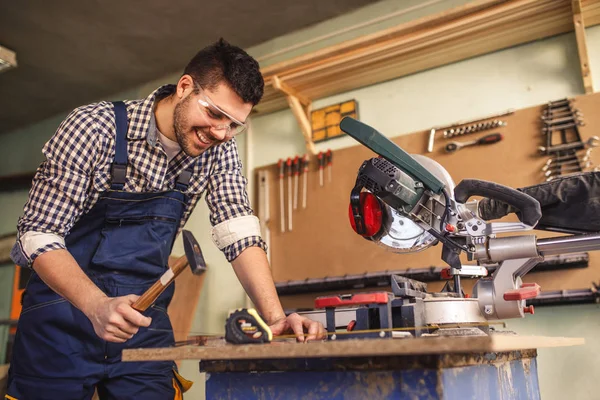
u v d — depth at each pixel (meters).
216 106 1.44
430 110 2.82
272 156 3.26
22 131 4.46
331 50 2.71
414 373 0.90
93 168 1.52
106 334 1.16
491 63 2.70
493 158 2.51
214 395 1.08
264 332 0.94
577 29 2.38
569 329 2.28
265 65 3.35
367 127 1.20
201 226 3.43
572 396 2.24
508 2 2.35
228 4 3.02
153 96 1.59
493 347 0.75
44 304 1.49
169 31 3.26
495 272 1.20
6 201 4.33
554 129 2.39
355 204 1.27
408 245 1.31
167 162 1.60
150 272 1.59
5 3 3.00
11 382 1.51
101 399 1.59
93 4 3.01
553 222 1.26
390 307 1.11
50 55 3.50
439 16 2.46
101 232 1.55
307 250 2.92
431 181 1.20
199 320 3.24
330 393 0.97
